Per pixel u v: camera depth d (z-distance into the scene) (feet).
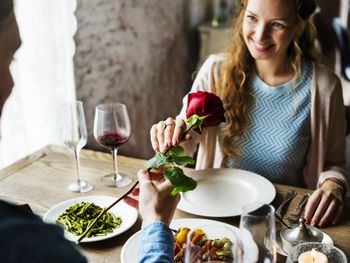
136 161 4.95
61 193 4.31
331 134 5.18
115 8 7.55
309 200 3.95
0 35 1.85
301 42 5.13
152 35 8.97
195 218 3.86
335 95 5.05
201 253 2.59
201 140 5.29
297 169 5.23
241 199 4.12
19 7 6.00
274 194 4.15
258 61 5.08
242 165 5.28
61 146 5.35
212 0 12.37
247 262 2.83
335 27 12.78
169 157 3.28
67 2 6.51
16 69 5.77
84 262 1.96
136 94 8.77
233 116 5.12
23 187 4.42
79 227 3.62
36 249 1.79
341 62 12.34
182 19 10.30
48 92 6.69
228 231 2.79
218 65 5.37
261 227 2.81
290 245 3.31
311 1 4.73
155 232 2.68
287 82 5.07
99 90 7.67
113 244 3.52
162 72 9.71
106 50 7.60
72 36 6.75
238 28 5.04
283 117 5.08
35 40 6.31
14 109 5.82
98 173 4.69
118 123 4.34
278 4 4.45
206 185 4.35
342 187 4.34
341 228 3.70
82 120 4.26
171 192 2.96
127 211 3.88
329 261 3.06
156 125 4.32
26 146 6.08
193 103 3.62
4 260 1.76
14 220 1.83
